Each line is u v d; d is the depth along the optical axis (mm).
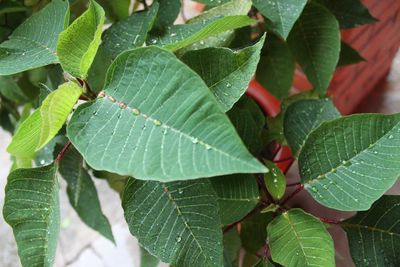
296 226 521
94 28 490
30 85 689
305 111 591
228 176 548
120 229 1011
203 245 511
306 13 619
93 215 699
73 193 669
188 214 513
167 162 410
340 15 665
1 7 619
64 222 1069
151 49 424
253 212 593
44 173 517
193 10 875
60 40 484
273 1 559
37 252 514
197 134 406
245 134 577
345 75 791
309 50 645
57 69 618
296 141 588
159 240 513
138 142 425
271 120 677
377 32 806
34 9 641
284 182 560
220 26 515
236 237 661
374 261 538
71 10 673
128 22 574
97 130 442
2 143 1191
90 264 997
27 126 474
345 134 506
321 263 510
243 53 483
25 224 514
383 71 944
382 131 499
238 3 579
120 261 975
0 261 1063
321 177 523
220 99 488
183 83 416
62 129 583
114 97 445
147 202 513
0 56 539
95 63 566
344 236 777
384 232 537
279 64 710
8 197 511
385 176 495
